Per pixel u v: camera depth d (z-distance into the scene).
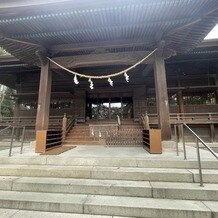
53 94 15.22
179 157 5.00
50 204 3.27
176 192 3.44
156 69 7.14
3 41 6.81
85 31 6.51
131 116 15.46
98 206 3.16
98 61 7.53
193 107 14.09
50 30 6.45
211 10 5.39
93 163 4.80
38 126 7.05
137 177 4.05
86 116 15.17
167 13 5.63
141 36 7.13
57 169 4.36
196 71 14.46
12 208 3.36
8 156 5.24
